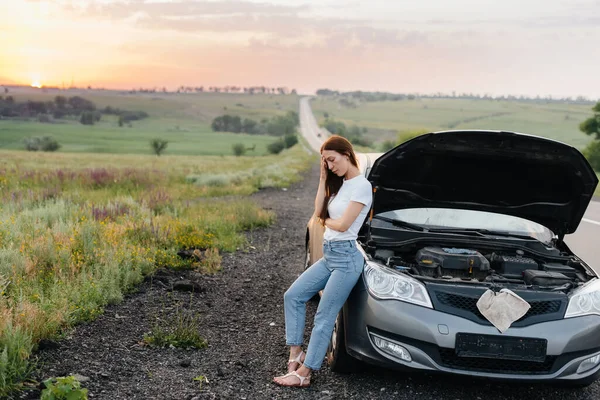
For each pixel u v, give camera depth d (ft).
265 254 31.53
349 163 14.26
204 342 17.17
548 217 18.42
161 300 21.21
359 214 14.37
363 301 14.66
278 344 17.88
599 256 32.48
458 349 13.66
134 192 54.08
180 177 77.77
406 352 13.99
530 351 13.67
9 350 13.88
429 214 18.58
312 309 21.72
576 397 15.26
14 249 22.81
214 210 43.50
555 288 14.56
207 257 27.58
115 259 22.98
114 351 16.06
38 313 16.16
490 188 17.93
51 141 317.22
